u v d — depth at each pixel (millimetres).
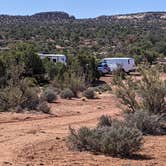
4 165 12016
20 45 64438
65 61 70312
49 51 108562
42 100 32156
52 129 19609
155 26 189500
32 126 20797
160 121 19656
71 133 15164
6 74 35156
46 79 56719
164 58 109000
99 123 18812
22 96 28719
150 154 14125
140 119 18453
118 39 147125
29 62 55219
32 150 14250
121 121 18469
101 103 34438
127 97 21953
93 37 151500
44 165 12211
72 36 147875
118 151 13703
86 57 60281
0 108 27781
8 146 14930
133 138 13891
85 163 12547
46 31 156875
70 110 28953
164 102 21203
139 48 112312
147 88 21359
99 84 59469
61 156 13469
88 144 14383
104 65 68812
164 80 21562
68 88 40250
